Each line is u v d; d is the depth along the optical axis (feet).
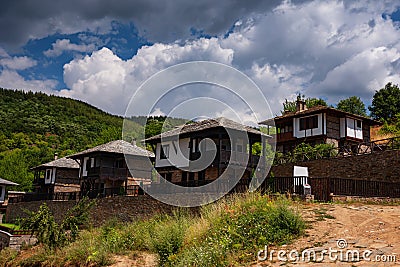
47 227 62.75
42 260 58.18
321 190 58.59
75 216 68.28
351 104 201.77
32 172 201.77
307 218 41.96
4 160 206.39
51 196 123.85
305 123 128.16
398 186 69.46
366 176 82.84
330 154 99.96
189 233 43.65
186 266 34.17
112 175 124.47
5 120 376.68
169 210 70.59
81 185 137.08
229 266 31.24
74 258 53.06
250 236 36.29
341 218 41.91
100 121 435.12
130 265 45.73
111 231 61.16
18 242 81.71
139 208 79.20
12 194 157.58
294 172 70.64
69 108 453.58
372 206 51.52
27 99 457.68
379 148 93.76
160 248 42.68
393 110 187.32
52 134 365.20
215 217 44.21
